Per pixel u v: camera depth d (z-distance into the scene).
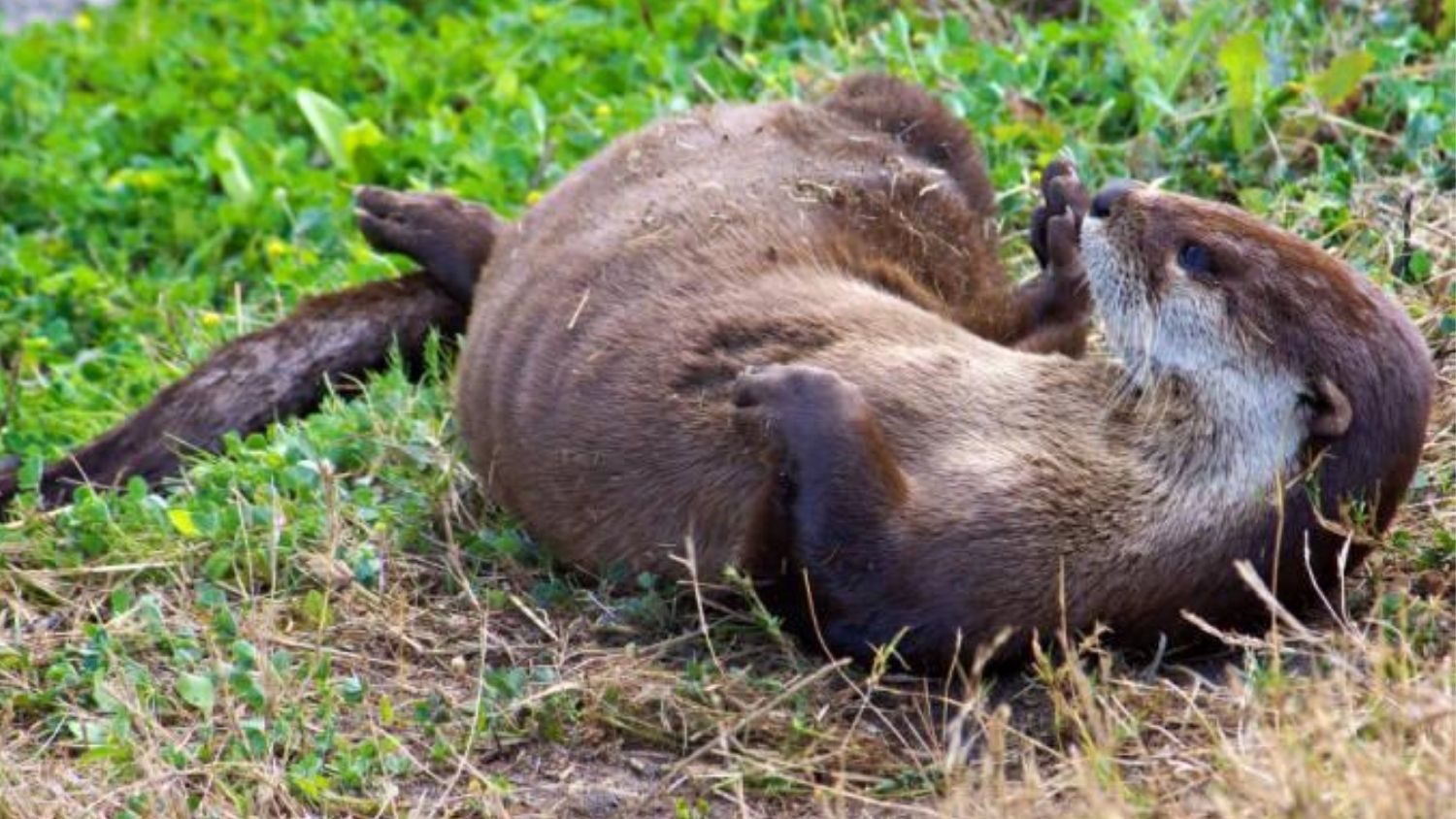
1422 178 21.03
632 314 17.98
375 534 18.38
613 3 27.77
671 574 17.34
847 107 20.59
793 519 15.97
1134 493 15.99
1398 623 15.80
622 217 19.05
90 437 21.66
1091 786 13.23
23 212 26.67
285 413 20.75
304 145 26.41
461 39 27.84
